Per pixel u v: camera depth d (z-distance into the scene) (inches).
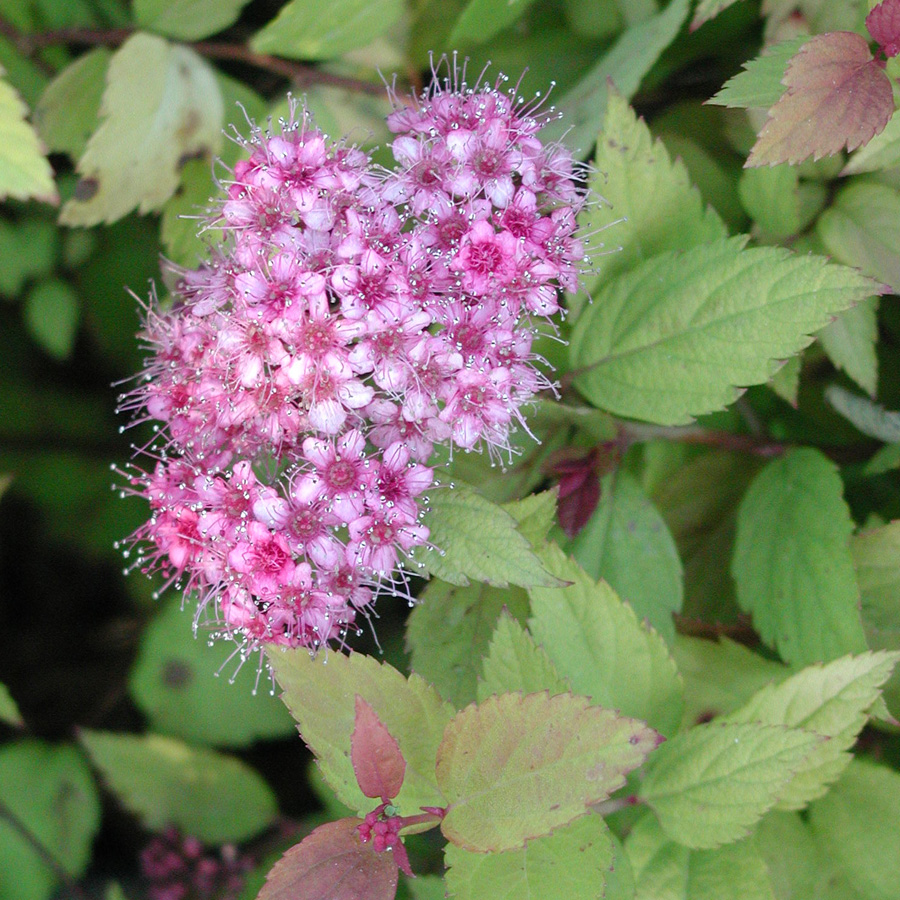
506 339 5.3
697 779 5.1
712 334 5.4
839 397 6.1
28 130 5.7
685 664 6.0
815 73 5.0
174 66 6.4
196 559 5.5
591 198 5.9
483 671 5.4
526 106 6.1
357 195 5.4
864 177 5.9
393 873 4.6
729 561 6.4
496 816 4.7
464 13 6.3
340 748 4.8
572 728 4.7
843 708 5.1
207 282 5.8
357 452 5.2
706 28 6.4
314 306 5.1
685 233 5.9
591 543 5.8
